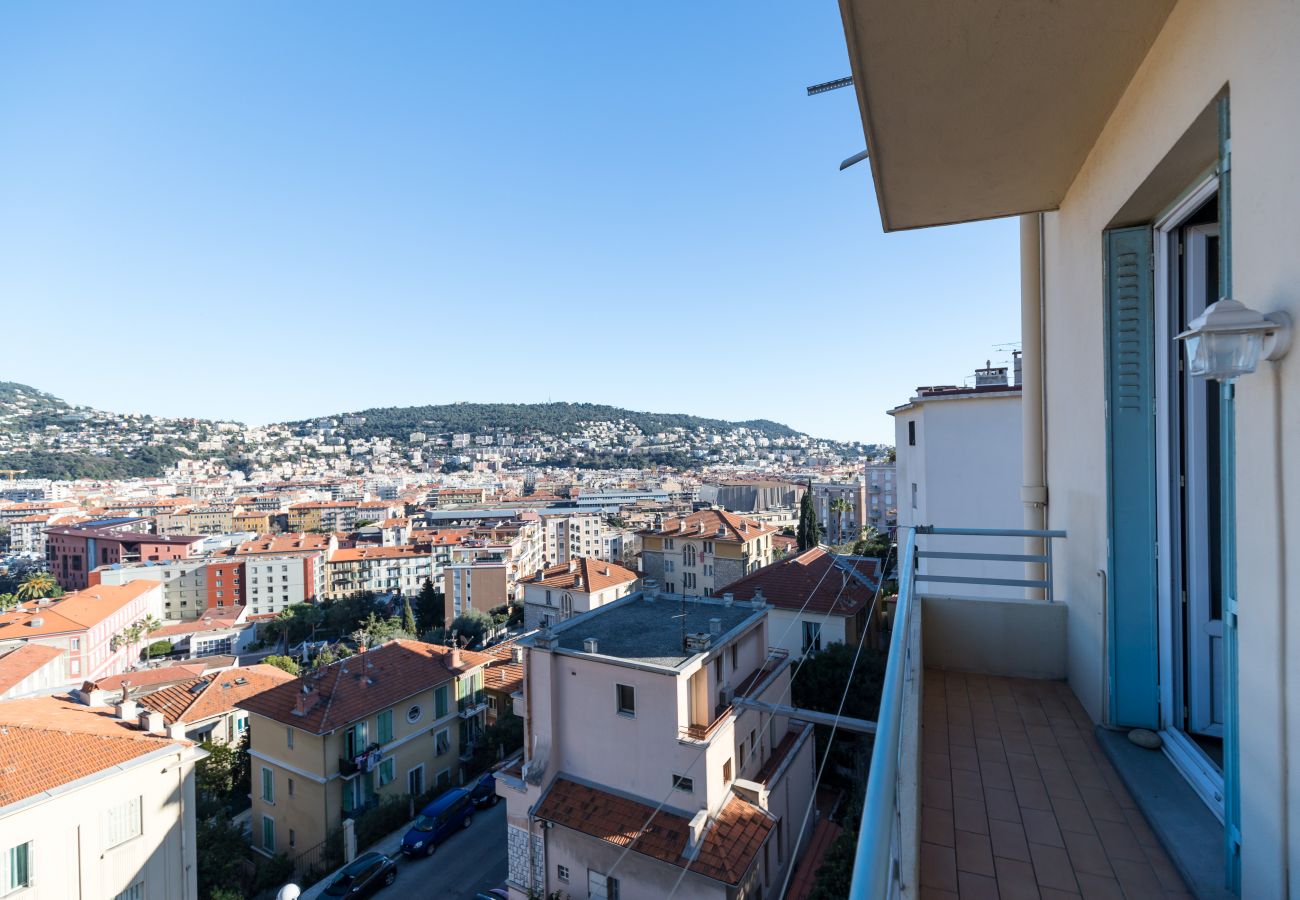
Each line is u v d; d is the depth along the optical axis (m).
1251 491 1.88
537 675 13.81
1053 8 2.41
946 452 13.30
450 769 24.58
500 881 18.17
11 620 49.56
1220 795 2.59
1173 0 2.36
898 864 1.71
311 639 66.75
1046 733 3.56
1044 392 5.02
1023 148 3.52
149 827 13.60
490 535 81.50
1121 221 3.28
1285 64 1.67
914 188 4.04
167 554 90.44
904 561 3.53
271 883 18.83
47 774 12.59
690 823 11.61
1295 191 1.63
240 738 27.53
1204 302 3.09
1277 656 1.76
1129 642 3.35
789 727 16.55
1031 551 5.11
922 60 2.72
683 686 12.40
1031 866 2.45
